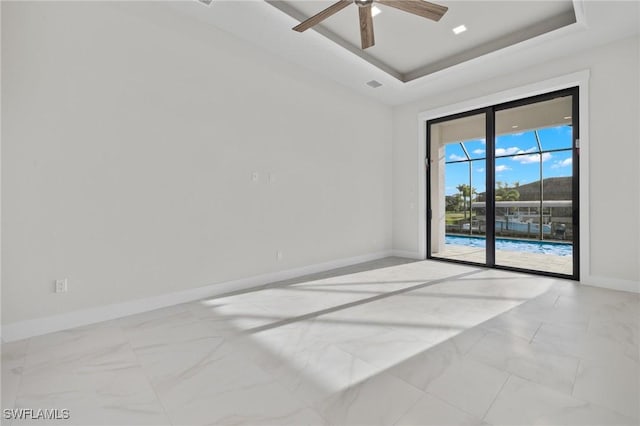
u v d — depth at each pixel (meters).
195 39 3.05
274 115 3.74
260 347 2.01
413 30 3.54
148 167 2.76
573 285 3.47
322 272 4.26
